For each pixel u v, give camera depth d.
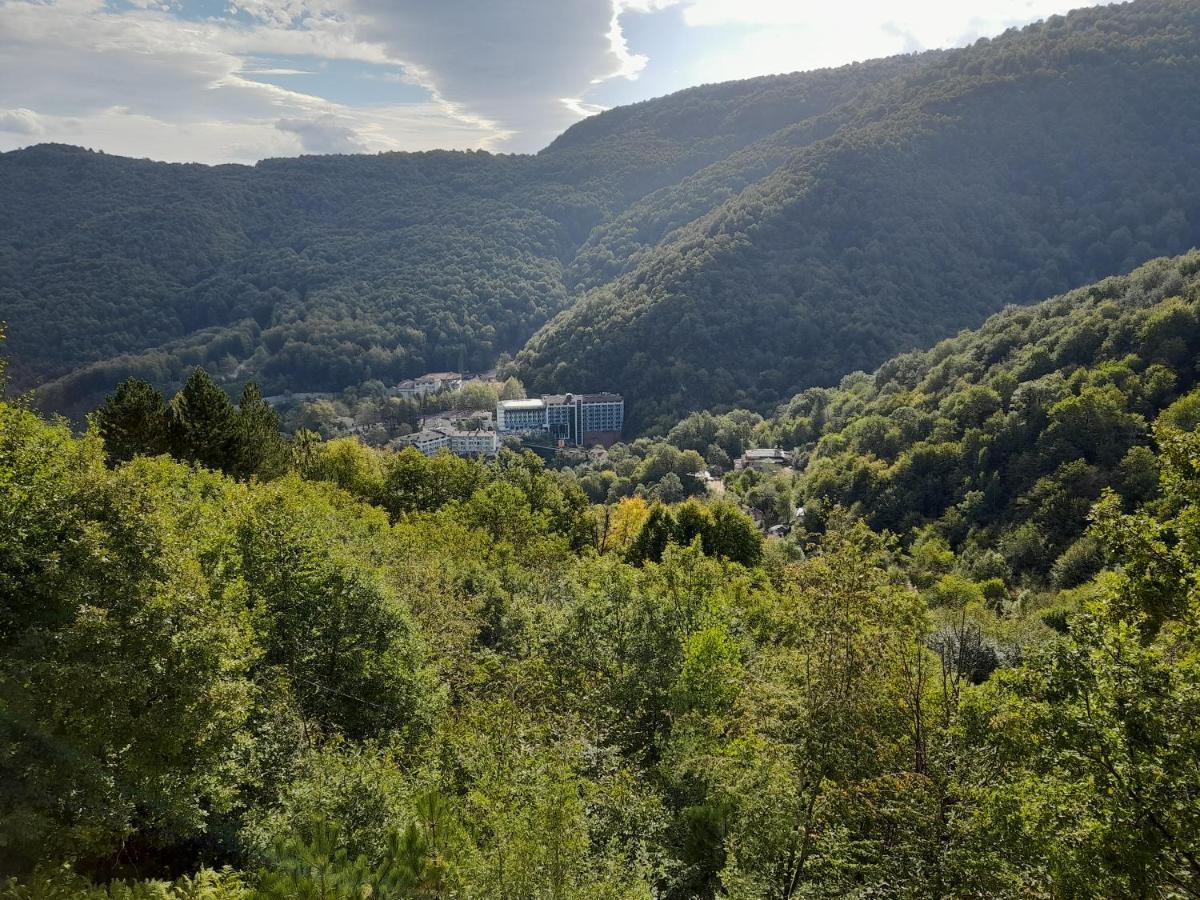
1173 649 11.75
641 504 71.50
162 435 40.72
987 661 30.73
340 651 21.47
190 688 12.54
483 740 15.48
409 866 10.99
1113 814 10.07
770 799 14.08
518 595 34.59
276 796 15.39
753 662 21.86
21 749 10.21
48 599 12.85
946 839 12.77
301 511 25.53
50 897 9.58
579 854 12.00
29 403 20.84
